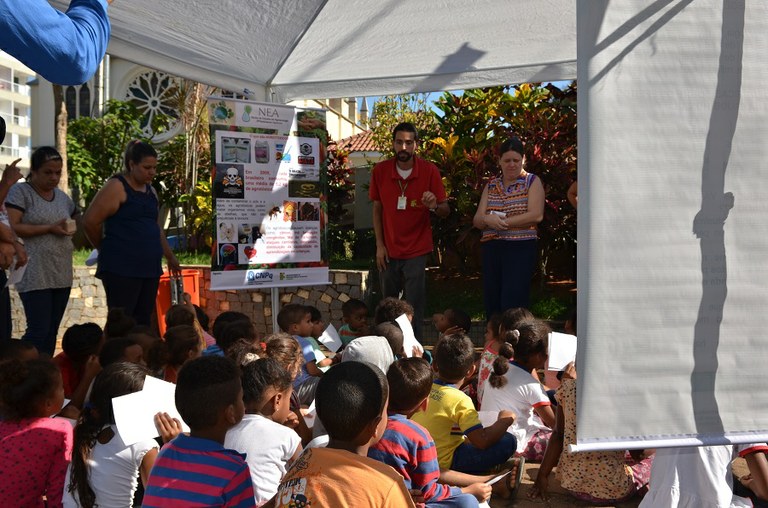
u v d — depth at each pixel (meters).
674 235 2.11
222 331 4.29
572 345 3.81
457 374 3.85
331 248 11.67
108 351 3.86
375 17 4.92
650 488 3.10
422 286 6.46
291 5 4.55
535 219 5.79
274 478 2.78
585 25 2.06
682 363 2.12
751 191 2.14
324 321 8.67
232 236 5.93
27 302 5.27
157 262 5.55
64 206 5.53
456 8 4.81
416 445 2.89
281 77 6.03
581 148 2.07
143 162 5.38
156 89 19.44
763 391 2.15
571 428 3.64
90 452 2.85
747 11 2.12
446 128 9.53
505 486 3.81
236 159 5.93
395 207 6.35
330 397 2.14
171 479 2.29
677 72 2.10
